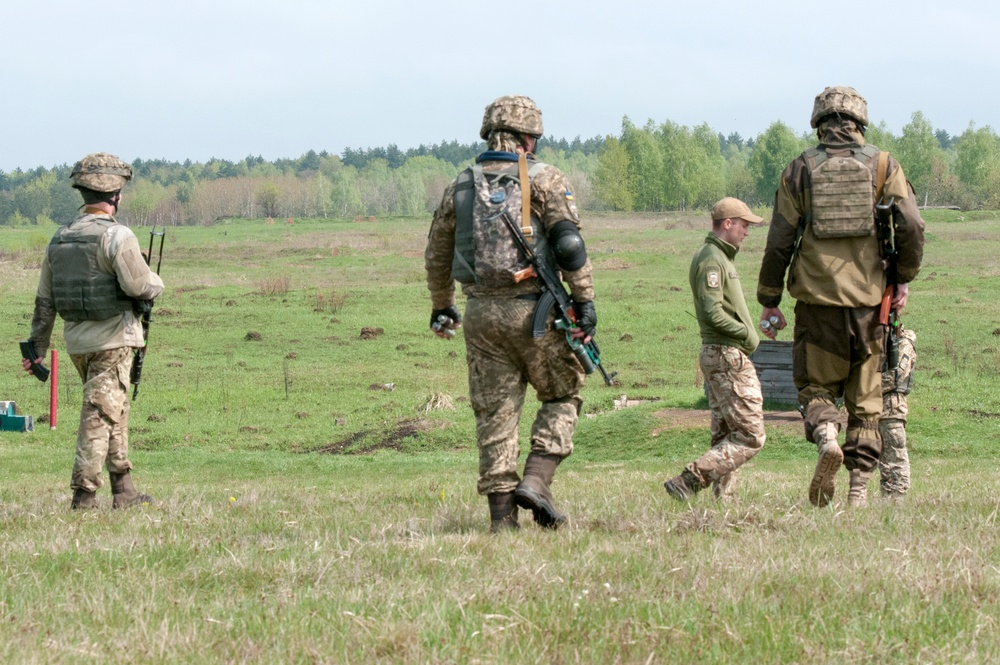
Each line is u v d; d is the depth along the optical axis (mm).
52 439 40031
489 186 11469
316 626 7824
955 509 12797
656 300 78000
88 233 15445
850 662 6926
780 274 13789
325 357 59000
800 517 11961
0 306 77312
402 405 46250
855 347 13469
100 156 15664
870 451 13836
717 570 9102
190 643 7484
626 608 7980
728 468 13938
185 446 40219
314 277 101938
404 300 79312
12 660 7059
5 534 12633
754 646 7215
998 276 83438
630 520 12141
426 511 15219
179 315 72125
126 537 11992
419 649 7191
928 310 67688
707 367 14070
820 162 13273
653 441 34531
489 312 11531
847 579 8766
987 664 6883
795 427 34094
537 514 11727
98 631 7930
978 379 43219
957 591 8375
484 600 8312
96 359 15773
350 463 34000
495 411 11797
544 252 11516
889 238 13234
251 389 50531
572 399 12109
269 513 15000
